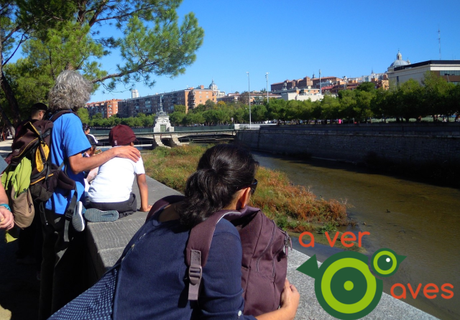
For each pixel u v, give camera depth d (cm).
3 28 1190
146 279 125
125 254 137
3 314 316
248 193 147
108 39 1355
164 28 1280
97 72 1182
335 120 6538
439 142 3000
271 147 5647
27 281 388
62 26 1152
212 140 6875
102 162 270
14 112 1144
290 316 147
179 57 1278
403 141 3350
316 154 4603
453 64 7138
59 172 255
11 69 1573
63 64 1110
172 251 124
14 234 269
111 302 129
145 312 123
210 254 120
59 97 263
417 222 1571
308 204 1451
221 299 119
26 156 254
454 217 1659
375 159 3522
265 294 141
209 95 16975
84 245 307
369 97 4819
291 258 283
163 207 151
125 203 341
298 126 5647
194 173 135
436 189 2398
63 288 277
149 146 6731
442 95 3453
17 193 248
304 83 19488
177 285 121
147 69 1291
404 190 2378
